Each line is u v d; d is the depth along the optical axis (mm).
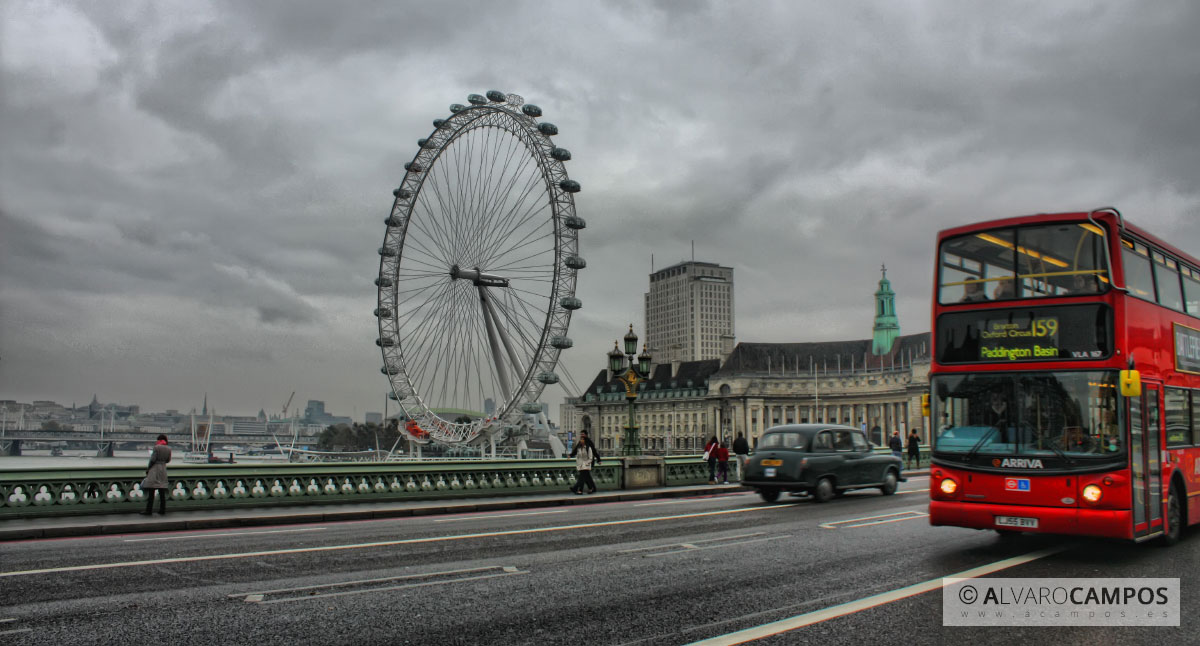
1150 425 15531
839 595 11805
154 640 9422
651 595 11789
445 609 10914
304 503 26156
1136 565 14531
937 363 16344
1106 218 15078
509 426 69750
